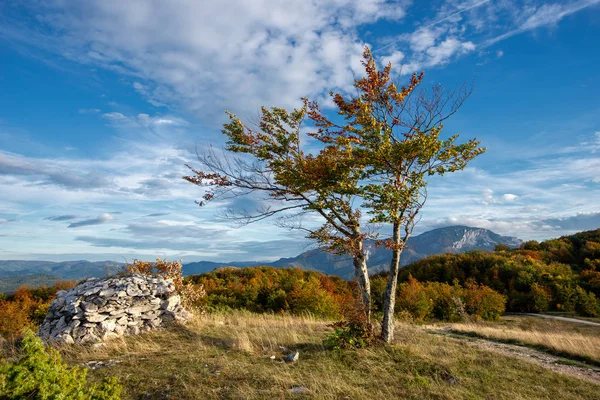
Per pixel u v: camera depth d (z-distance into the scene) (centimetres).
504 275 5219
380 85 1123
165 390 662
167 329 1200
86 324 1053
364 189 1051
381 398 661
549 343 1405
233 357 899
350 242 1097
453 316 3328
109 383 412
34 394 347
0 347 921
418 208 1122
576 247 6719
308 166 1090
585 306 3650
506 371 923
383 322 1102
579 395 791
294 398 634
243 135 1163
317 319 2052
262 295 3634
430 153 990
